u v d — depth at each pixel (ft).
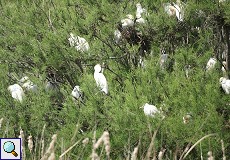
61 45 41.06
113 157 32.83
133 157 23.40
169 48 41.32
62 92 40.27
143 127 32.01
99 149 32.76
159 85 35.12
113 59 40.88
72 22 41.88
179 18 40.65
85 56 40.83
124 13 41.47
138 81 36.55
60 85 41.52
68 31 41.81
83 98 38.78
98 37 41.09
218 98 33.27
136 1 42.01
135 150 23.38
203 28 41.37
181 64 36.96
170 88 34.14
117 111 33.40
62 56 40.93
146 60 38.47
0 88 40.04
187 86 35.06
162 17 40.24
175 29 40.57
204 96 33.73
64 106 37.73
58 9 44.21
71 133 34.32
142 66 39.58
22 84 42.09
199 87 34.01
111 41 41.39
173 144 32.50
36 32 44.45
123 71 39.73
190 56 36.88
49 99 38.91
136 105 33.30
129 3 41.83
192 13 40.57
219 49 42.06
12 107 38.81
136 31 41.04
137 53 41.06
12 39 43.78
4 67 42.34
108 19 40.78
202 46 40.27
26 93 40.75
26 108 38.45
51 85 41.73
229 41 41.24
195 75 35.35
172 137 32.17
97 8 41.60
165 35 40.88
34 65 43.21
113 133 34.01
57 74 42.32
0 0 48.42
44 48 41.37
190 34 41.22
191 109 32.91
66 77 42.04
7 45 44.45
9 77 42.47
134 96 34.81
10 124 37.68
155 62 38.11
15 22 45.52
